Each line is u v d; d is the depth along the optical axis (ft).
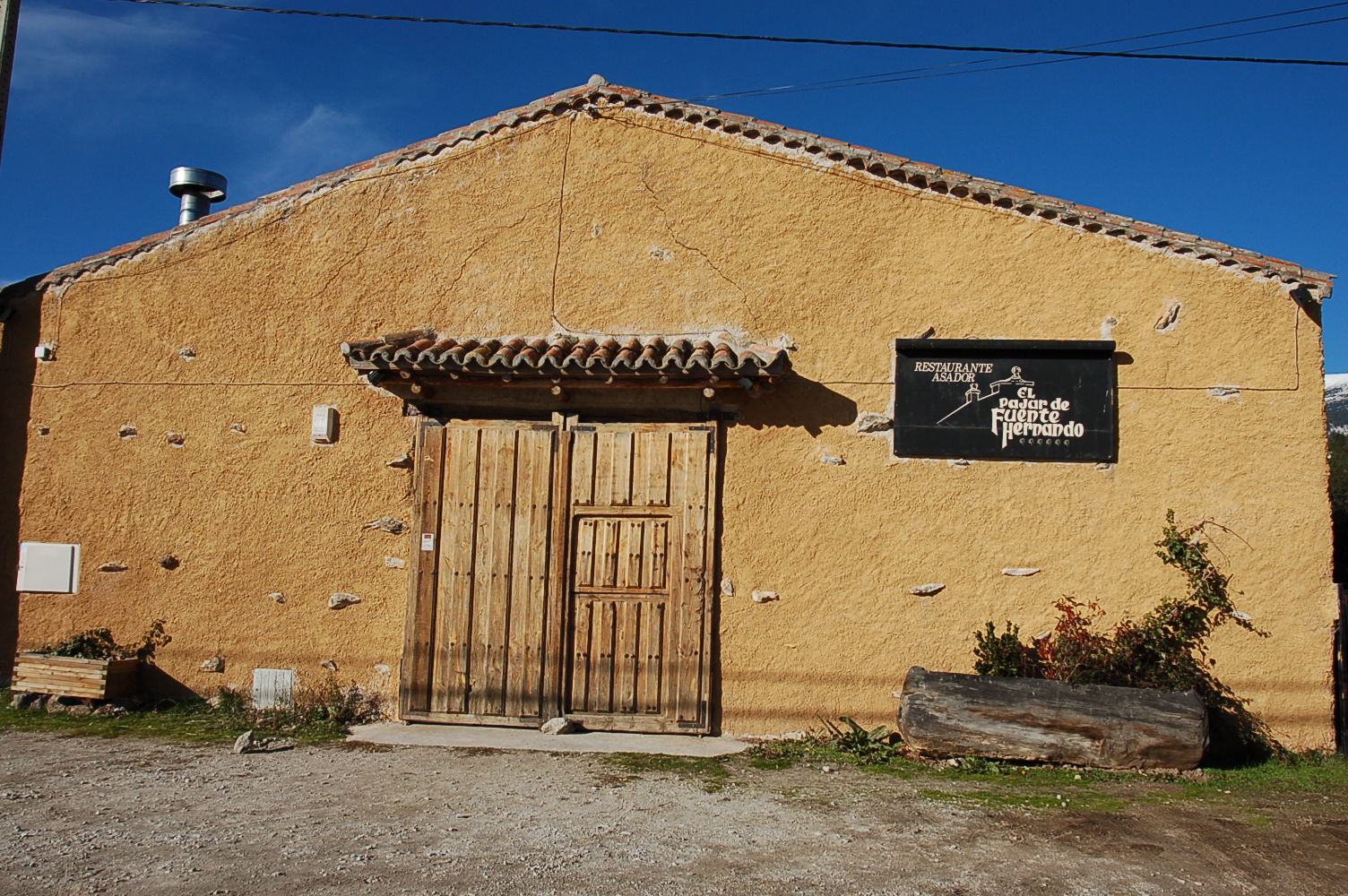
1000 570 24.70
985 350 25.11
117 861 15.69
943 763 22.74
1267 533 24.03
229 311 27.68
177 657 26.99
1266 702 23.70
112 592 27.35
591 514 25.68
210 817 17.99
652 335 26.43
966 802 19.76
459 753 23.22
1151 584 24.23
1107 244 25.12
